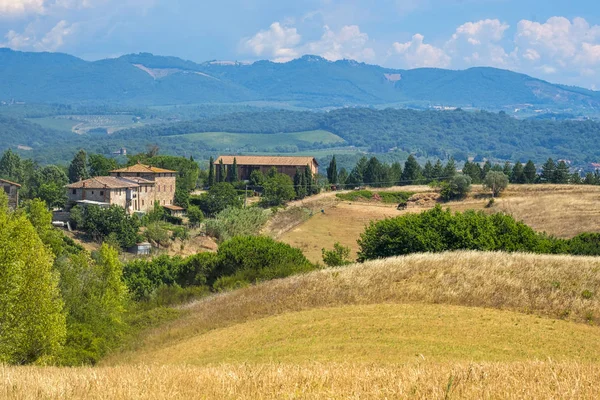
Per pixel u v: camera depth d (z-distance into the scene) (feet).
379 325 243.19
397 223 412.36
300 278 321.11
